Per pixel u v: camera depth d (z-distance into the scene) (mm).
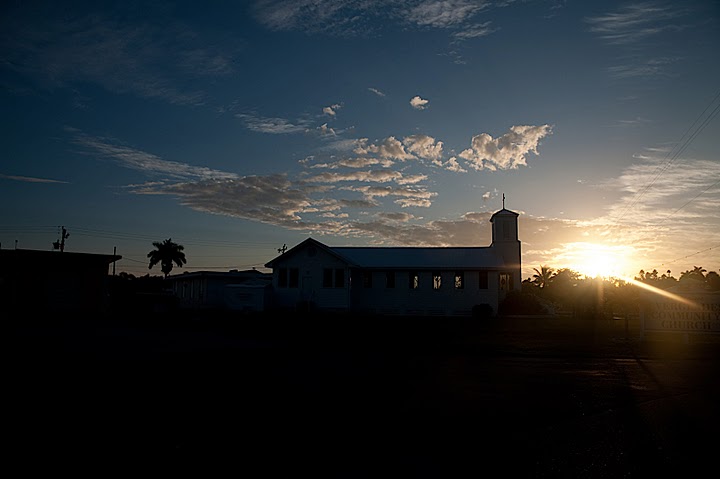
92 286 35531
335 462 6766
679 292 25125
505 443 7738
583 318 42250
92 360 15078
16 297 33125
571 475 6371
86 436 7590
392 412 9688
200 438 7707
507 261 49938
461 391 11898
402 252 50781
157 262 89625
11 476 5914
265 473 6301
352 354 18906
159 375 13000
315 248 45312
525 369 15797
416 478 6223
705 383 13500
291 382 12672
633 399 11242
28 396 10062
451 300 46406
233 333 26531
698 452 7336
